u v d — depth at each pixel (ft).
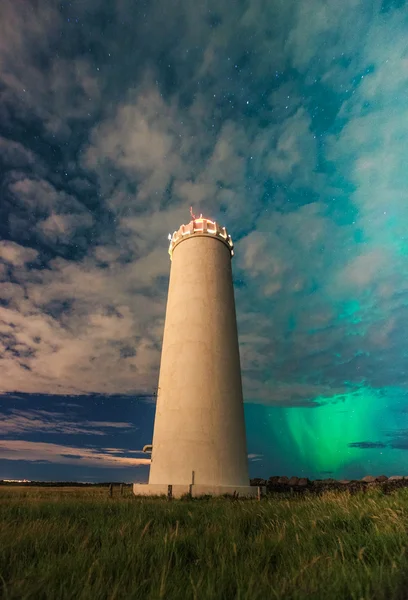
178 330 80.18
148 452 78.18
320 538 19.01
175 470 68.08
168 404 74.23
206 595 11.38
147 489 64.34
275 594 11.09
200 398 72.54
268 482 86.02
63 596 11.64
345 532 19.12
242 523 24.73
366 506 25.99
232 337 82.12
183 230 92.17
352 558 15.35
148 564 15.33
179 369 76.02
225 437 70.95
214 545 18.15
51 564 14.17
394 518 21.06
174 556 16.60
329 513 24.90
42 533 19.79
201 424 70.49
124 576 13.42
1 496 52.47
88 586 11.71
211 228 91.50
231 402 74.69
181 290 84.43
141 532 20.34
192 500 53.67
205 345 77.46
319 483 81.51
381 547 16.70
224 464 68.85
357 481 74.79
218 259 88.53
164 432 72.43
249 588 11.32
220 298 84.02
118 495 61.52
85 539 18.58
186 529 23.16
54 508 31.48
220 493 63.16
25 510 30.35
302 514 27.02
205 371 75.05
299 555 15.80
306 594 11.10
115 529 21.01
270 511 28.91
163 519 26.76
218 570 13.79
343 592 11.66
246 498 58.54
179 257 89.30
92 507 33.60
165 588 12.07
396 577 12.42
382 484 55.98
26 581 12.39
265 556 16.63
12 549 16.46
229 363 78.23
